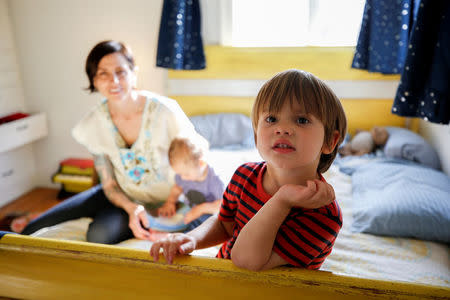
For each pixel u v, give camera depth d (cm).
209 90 275
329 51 253
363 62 238
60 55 286
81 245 72
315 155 64
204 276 67
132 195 154
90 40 280
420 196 150
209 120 260
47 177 314
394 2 216
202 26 276
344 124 70
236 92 272
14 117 278
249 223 63
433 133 219
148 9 266
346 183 194
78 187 286
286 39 277
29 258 74
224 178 183
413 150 201
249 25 277
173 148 140
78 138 150
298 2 268
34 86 296
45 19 280
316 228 65
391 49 225
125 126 143
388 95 254
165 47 256
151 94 148
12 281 76
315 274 63
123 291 72
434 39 136
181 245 70
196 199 145
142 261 69
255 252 61
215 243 83
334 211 68
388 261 127
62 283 74
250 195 75
